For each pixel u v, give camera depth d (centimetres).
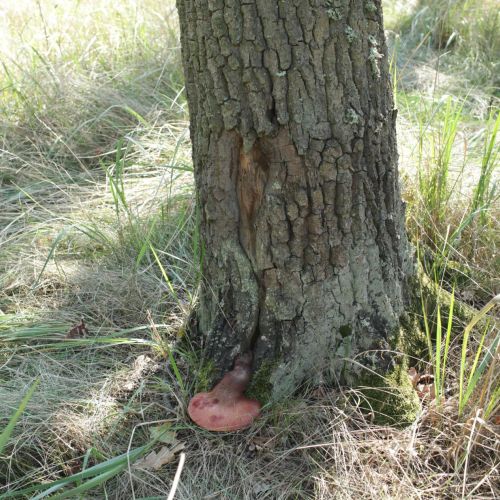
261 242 130
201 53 119
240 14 112
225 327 143
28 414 137
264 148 122
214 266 140
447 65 312
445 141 189
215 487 127
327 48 115
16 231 202
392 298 142
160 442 134
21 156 239
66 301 175
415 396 137
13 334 158
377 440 129
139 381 147
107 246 190
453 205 187
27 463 132
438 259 168
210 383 140
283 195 124
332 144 121
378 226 134
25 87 264
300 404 137
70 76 268
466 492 122
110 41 300
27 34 304
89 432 135
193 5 116
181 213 197
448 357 147
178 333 158
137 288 170
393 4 371
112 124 251
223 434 135
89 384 146
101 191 219
